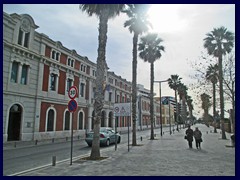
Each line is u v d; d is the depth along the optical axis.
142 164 9.64
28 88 24.05
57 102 28.36
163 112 94.44
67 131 30.00
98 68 11.92
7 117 21.33
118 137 21.88
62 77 29.67
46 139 25.36
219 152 13.93
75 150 16.05
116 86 48.00
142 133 42.16
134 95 19.83
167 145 18.61
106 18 12.44
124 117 52.16
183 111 73.06
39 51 25.73
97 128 11.41
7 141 21.58
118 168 8.78
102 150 15.40
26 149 16.94
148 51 28.77
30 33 24.45
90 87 36.25
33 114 24.64
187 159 11.06
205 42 27.02
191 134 16.58
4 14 20.80
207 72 20.91
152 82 28.00
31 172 8.12
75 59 32.31
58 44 28.66
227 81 19.16
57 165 9.45
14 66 22.78
